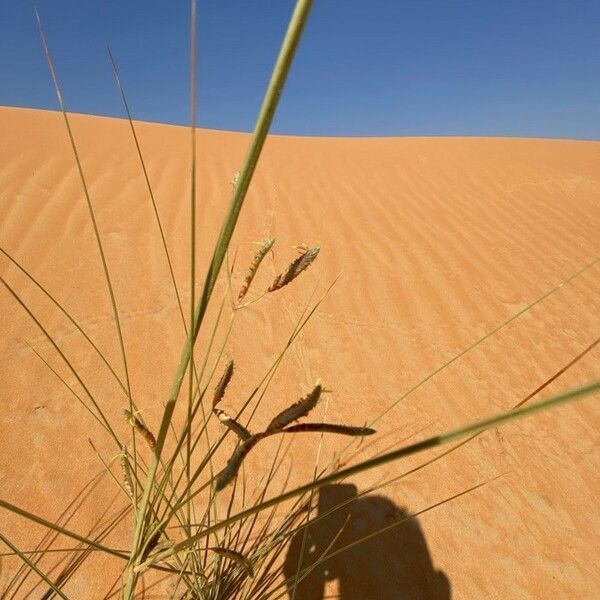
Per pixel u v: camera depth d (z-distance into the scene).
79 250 4.16
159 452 0.80
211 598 1.52
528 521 2.42
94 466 2.28
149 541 0.83
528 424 3.12
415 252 5.14
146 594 1.71
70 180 5.38
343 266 4.62
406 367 3.46
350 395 3.10
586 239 6.38
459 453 2.76
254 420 2.75
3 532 1.88
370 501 2.35
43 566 1.78
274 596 1.83
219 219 5.17
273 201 5.92
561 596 2.09
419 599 1.96
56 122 8.09
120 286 3.82
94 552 1.85
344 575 1.97
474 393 3.30
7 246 3.99
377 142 11.38
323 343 3.56
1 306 3.33
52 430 2.44
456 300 4.39
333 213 5.87
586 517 2.50
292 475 2.42
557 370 3.71
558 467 2.80
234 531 2.00
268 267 4.42
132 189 5.51
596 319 4.52
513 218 6.70
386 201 6.60
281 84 0.48
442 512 2.37
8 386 2.67
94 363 2.99
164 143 7.93
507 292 4.68
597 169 10.62
